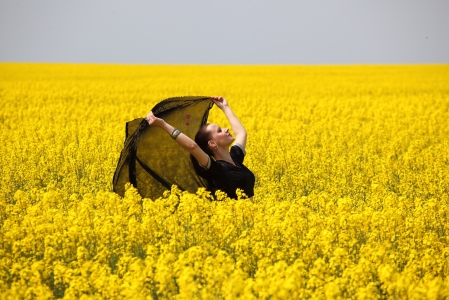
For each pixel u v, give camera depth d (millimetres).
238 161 11672
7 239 10375
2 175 16703
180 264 8727
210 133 11242
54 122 31016
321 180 16219
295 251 10039
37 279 8750
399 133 25859
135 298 7910
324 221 11328
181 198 11500
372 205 13484
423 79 67750
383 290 8742
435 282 8141
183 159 12055
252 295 7879
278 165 18438
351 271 8695
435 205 12312
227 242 10633
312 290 8867
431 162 18797
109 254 9992
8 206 12172
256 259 10062
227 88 55969
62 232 10977
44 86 56156
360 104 40562
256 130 28328
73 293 8461
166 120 12039
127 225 11367
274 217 11180
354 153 20938
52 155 18703
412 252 9945
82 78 71750
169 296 8523
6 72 81438
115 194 12086
